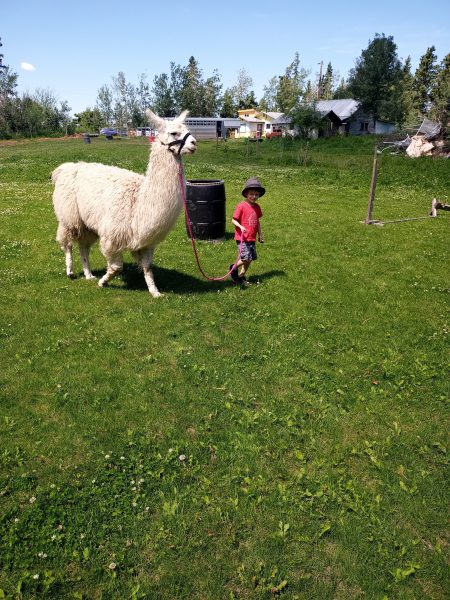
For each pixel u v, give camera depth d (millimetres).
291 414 4508
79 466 3785
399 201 17516
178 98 101750
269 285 7938
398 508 3500
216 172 23938
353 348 5867
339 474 3814
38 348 5527
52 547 3105
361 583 2953
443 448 4117
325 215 14242
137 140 59219
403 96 69125
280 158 32156
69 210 7246
